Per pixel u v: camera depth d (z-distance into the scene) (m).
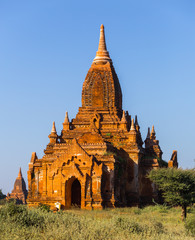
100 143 68.75
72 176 64.88
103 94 77.19
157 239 35.84
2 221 36.38
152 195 72.50
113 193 65.00
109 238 34.81
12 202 41.28
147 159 73.94
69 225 36.88
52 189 66.19
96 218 48.50
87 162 64.94
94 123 75.06
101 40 80.56
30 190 70.62
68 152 65.81
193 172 58.91
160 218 55.44
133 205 70.19
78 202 67.94
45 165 67.56
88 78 78.25
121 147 72.00
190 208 63.16
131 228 38.28
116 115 76.38
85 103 77.81
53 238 33.50
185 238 36.94
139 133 80.69
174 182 57.62
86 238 34.00
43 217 38.94
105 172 65.69
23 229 34.56
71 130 75.62
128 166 71.38
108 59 79.75
